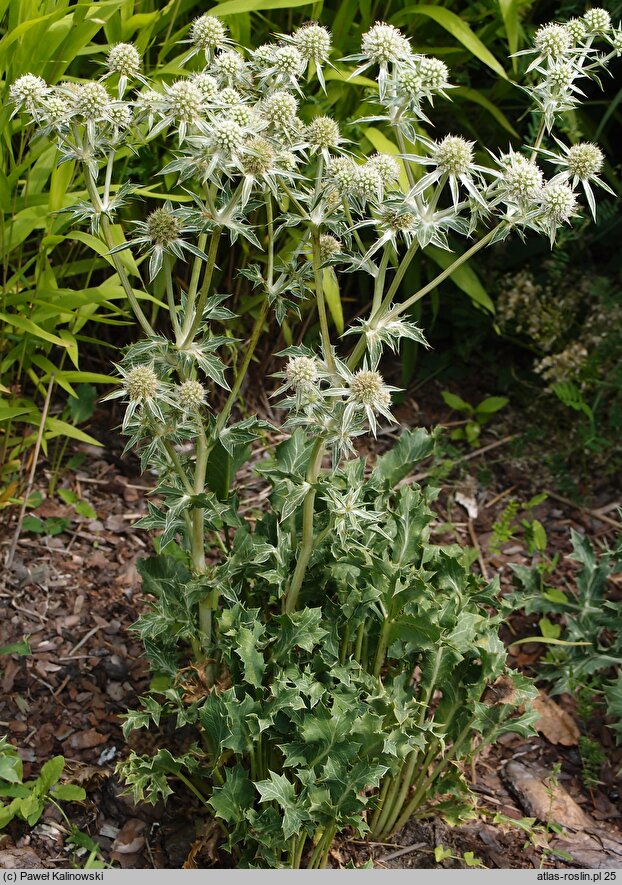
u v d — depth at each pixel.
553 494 1.44
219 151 0.85
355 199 0.90
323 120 0.90
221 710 0.95
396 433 1.50
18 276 1.15
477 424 1.51
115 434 1.42
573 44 0.96
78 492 1.35
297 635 0.97
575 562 1.35
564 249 1.56
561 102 0.93
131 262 1.14
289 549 1.01
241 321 1.41
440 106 1.45
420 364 1.62
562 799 1.10
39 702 1.13
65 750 1.09
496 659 1.03
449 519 1.39
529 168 0.86
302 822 0.94
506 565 1.34
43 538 1.28
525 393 1.57
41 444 1.29
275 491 1.05
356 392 0.88
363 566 0.99
